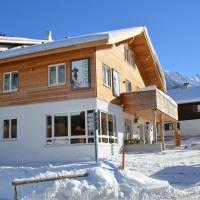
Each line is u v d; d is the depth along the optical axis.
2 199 10.76
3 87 23.39
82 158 20.56
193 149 26.12
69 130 21.17
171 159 18.19
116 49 25.36
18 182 9.73
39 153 21.70
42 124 21.83
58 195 10.27
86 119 20.81
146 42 28.97
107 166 13.12
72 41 20.20
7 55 22.17
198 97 49.97
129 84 27.84
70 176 10.90
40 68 22.31
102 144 21.12
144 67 32.03
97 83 20.95
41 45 21.22
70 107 21.19
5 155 22.69
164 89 33.44
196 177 13.27
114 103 23.66
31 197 10.28
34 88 22.33
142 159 18.41
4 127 23.14
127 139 26.14
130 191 10.66
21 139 22.34
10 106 22.98
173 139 45.75
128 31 23.53
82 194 10.25
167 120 32.41
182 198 10.23
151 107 24.08
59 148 21.23
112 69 23.97
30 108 22.31
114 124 23.78
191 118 50.34
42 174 11.60
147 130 32.31
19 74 22.95
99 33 20.19
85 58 21.12
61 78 21.66
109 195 10.40
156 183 11.29
